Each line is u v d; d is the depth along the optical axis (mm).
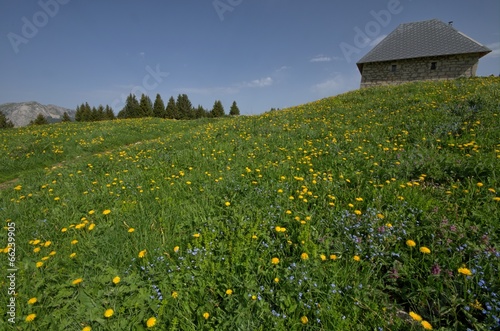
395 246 2838
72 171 7508
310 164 5656
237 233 3270
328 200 3990
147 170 6801
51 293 2551
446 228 2947
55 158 10789
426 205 3424
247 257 2771
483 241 2666
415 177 4539
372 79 33500
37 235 3693
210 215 3828
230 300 2240
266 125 10891
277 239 3053
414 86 15844
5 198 5512
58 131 16219
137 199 4750
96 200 4949
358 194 4031
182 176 5875
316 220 3424
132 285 2471
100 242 3279
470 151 5086
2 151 10586
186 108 90062
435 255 2600
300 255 2770
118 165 7688
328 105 14711
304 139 8078
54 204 5004
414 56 30031
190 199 4527
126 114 78750
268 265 2670
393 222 3197
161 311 2191
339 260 2703
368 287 2357
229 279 2531
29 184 6762
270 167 5723
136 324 2131
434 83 16328
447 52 28531
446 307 2072
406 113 9328
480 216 3070
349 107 12789
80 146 12305
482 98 8586
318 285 2332
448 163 4523
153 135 16781
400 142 6586
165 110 83500
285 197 4176
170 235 3404
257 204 4055
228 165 6309
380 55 32625
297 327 2010
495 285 2127
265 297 2311
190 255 2906
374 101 13086
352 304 2189
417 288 2330
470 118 7105
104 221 3922
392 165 4953
